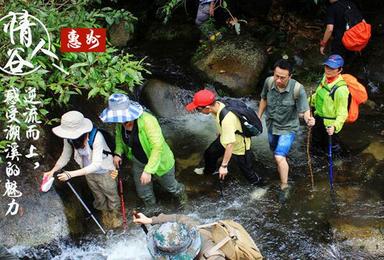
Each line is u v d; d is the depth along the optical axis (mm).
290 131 5121
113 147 4582
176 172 5766
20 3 4734
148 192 5047
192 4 8781
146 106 6902
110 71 4684
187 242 2828
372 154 5871
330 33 6555
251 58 7301
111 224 4961
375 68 7238
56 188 4895
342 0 6434
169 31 8461
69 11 5270
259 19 8461
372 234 4613
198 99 4688
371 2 8094
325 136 5703
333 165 5734
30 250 4504
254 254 3242
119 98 4164
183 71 7527
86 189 5250
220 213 5133
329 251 4590
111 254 4688
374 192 5277
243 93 7105
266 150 6078
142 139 4383
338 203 5156
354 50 6527
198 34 8344
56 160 5105
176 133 6547
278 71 4750
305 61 7562
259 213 5117
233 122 4762
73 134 4164
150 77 7398
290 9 8438
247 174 5305
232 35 7820
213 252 3053
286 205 5191
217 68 7250
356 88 5152
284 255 4629
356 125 6434
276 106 5020
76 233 4758
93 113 5832
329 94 5098
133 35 8273
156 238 2840
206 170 5598
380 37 7605
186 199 5262
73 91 4879
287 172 5301
